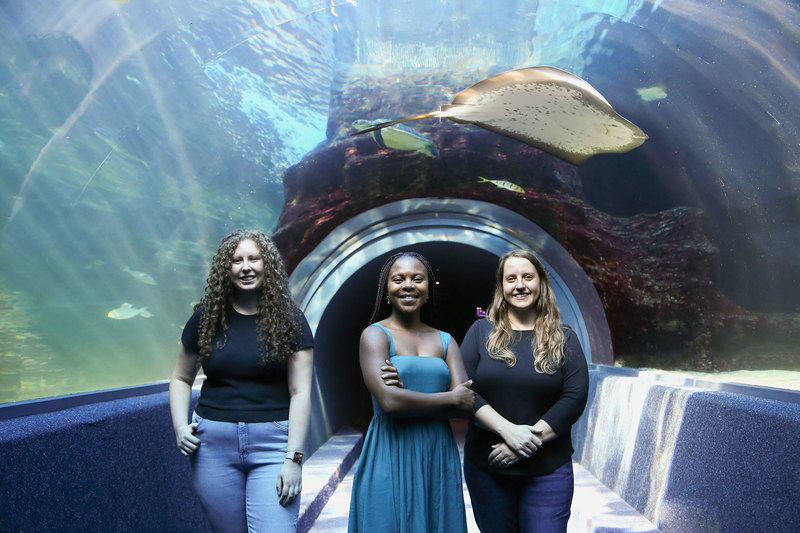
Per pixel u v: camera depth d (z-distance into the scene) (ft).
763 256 23.50
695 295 24.86
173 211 48.14
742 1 18.90
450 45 25.66
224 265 7.90
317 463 21.79
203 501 7.63
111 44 31.96
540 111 14.24
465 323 52.08
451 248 28.14
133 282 52.65
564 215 24.79
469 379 8.93
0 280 56.24
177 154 43.32
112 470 8.19
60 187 48.70
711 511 9.96
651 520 13.34
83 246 52.95
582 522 14.51
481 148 23.73
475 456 8.90
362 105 25.07
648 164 24.94
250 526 7.47
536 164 23.97
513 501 8.72
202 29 30.48
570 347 8.77
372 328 8.12
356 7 25.68
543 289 9.11
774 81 19.51
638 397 15.17
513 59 25.88
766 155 21.52
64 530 6.76
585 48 24.49
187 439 7.59
